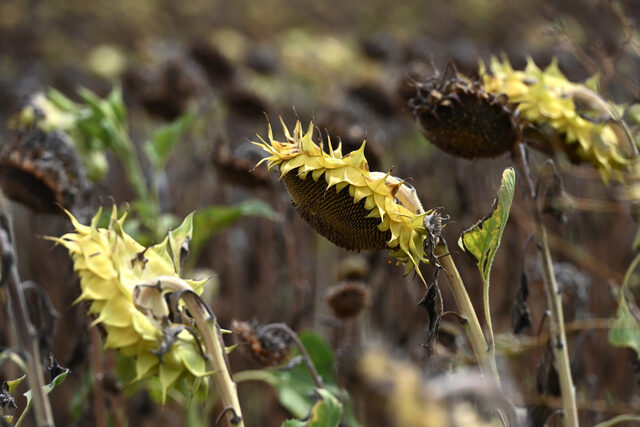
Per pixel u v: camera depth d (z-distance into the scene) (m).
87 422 3.12
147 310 2.40
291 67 7.68
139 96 5.38
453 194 5.02
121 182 5.39
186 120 3.91
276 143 2.47
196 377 2.41
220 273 4.75
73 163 3.06
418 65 5.27
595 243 4.40
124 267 2.43
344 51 7.92
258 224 4.94
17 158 3.00
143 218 3.76
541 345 3.10
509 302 4.15
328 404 2.56
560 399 2.74
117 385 3.10
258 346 2.95
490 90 2.70
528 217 4.09
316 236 5.04
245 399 4.22
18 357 2.53
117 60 7.71
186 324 2.45
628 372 3.75
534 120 2.69
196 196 5.50
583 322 2.92
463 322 2.48
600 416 3.27
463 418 2.39
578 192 4.57
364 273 3.29
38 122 3.23
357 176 2.44
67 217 3.04
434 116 2.66
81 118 3.49
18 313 2.39
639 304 3.12
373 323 4.04
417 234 2.44
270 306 4.42
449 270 2.48
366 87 5.51
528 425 2.79
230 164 3.79
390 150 5.54
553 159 2.74
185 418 3.74
